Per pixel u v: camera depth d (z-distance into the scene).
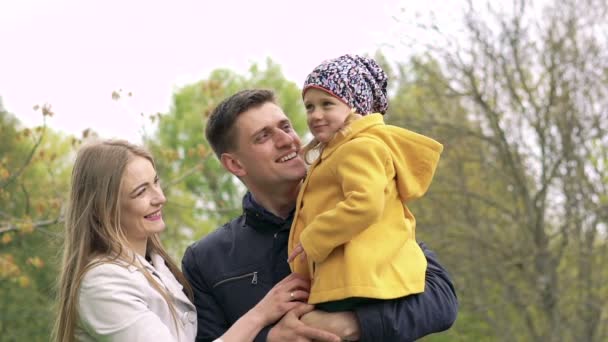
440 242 12.51
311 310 3.02
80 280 2.98
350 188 2.88
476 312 12.73
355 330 2.95
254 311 3.06
